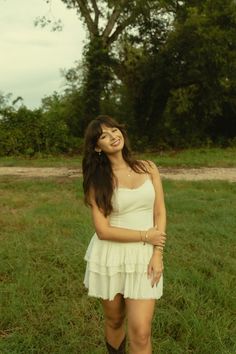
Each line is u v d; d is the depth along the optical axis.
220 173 17.31
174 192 12.41
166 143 28.17
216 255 6.82
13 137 25.61
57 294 5.51
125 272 3.37
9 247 7.21
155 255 3.39
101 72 27.48
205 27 23.88
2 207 10.90
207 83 25.55
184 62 26.11
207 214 9.46
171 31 25.73
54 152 26.03
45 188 13.69
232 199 11.32
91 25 28.22
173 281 5.68
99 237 3.43
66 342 4.44
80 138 27.34
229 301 5.23
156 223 3.56
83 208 10.31
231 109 27.89
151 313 3.37
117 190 3.42
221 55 24.25
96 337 4.50
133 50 27.62
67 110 28.50
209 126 29.33
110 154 3.53
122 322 3.68
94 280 3.47
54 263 6.50
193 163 20.12
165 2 25.50
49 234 7.97
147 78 27.30
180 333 4.58
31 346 4.34
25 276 5.87
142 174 3.54
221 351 4.20
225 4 24.02
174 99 27.53
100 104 28.53
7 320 4.82
